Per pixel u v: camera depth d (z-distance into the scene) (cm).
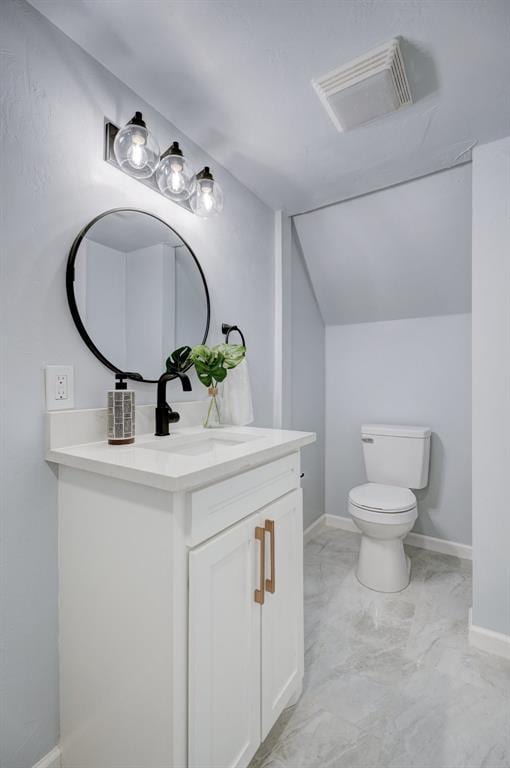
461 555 227
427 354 240
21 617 93
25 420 94
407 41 107
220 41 106
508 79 118
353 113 134
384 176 179
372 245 221
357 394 266
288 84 121
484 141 150
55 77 101
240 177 177
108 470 84
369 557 194
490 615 148
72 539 96
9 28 91
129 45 107
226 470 85
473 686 130
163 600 77
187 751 78
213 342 161
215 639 84
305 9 98
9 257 91
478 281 152
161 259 134
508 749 107
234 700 90
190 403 147
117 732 86
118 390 107
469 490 227
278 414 210
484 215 151
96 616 90
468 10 97
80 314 106
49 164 99
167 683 76
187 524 78
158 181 125
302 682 127
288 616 115
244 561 95
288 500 115
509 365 145
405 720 116
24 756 94
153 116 132
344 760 105
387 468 233
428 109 132
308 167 170
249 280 188
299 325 240
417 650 147
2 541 90
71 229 105
